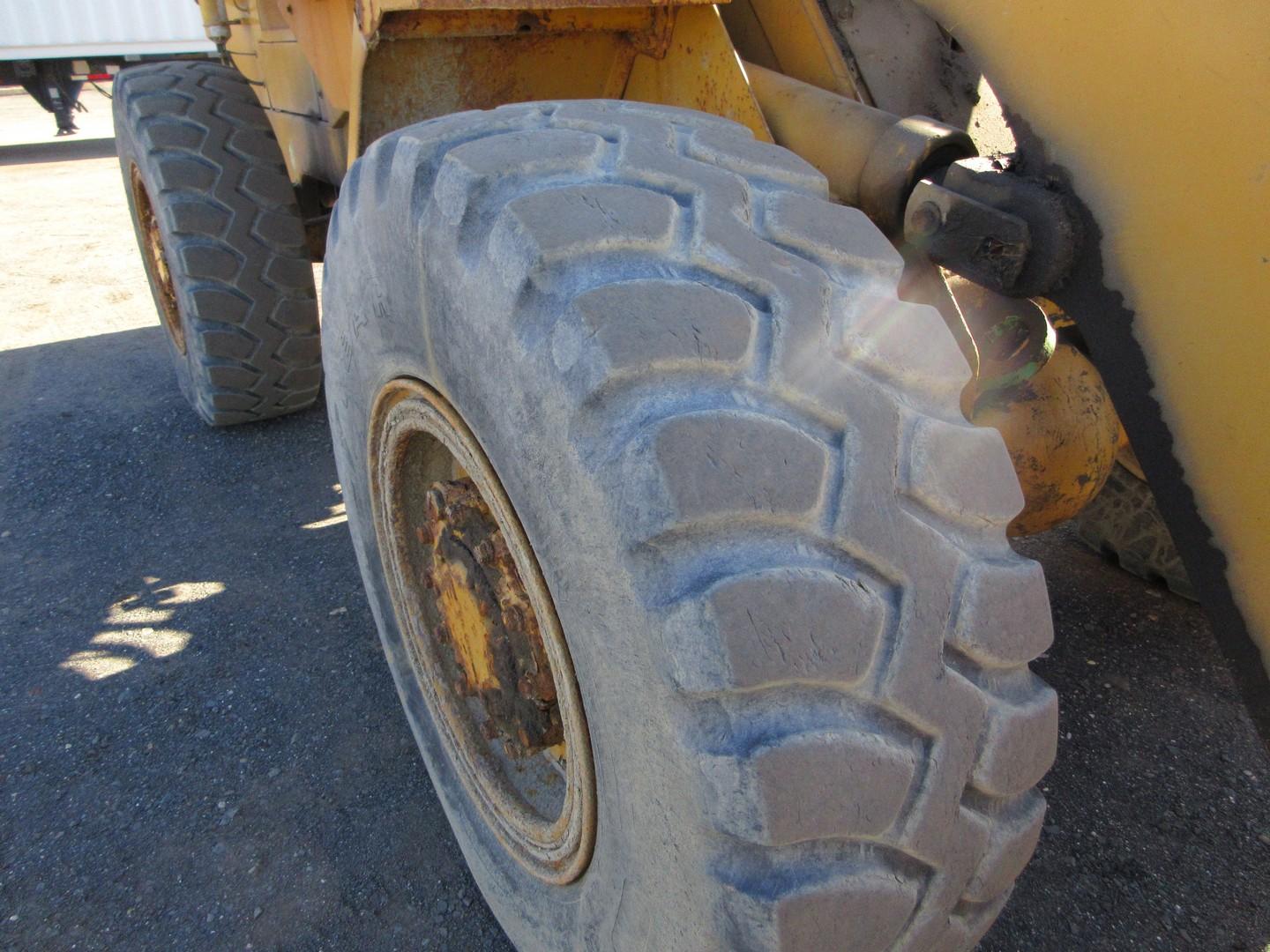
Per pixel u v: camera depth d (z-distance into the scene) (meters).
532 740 1.45
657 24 1.73
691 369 0.98
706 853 0.95
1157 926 1.79
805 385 1.00
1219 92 1.11
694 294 1.01
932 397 1.10
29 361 4.86
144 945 1.79
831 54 1.67
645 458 0.92
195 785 2.16
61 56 12.04
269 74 3.29
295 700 2.42
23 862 1.97
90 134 13.72
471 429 1.25
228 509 3.37
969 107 1.71
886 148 1.46
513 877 1.54
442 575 1.53
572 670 1.17
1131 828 2.01
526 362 1.05
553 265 1.04
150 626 2.73
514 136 1.21
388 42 1.64
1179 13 1.12
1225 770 2.17
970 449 1.06
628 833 1.07
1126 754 2.22
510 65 1.81
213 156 3.21
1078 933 1.77
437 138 1.27
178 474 3.62
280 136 3.41
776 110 1.63
